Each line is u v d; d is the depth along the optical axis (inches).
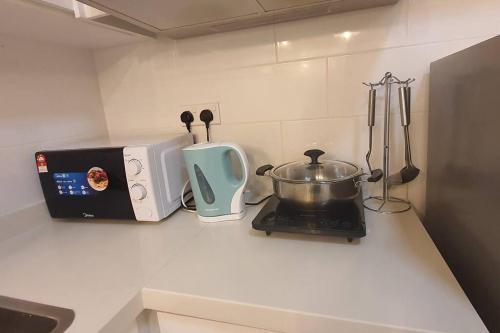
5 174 34.4
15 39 35.4
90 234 34.3
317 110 37.4
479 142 21.1
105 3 27.5
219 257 26.5
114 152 33.5
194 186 34.0
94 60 45.7
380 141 35.9
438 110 30.3
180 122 43.7
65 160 35.1
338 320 18.2
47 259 29.0
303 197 29.4
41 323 21.3
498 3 29.8
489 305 19.9
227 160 34.3
